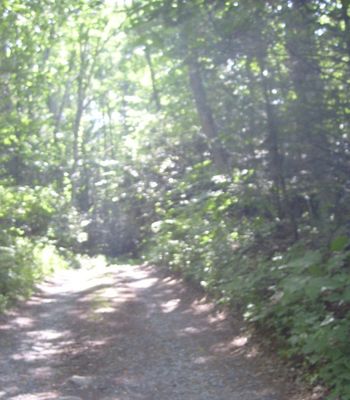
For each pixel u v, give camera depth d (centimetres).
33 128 2119
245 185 1266
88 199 4256
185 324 1208
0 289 1511
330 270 772
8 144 2067
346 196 1045
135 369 912
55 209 2702
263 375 825
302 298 880
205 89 1591
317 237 1048
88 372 905
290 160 1126
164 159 2402
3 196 1898
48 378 875
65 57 3822
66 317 1373
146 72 3409
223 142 1355
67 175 3525
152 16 1188
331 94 1069
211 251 1416
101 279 2144
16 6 1877
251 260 1212
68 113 4734
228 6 1123
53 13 2134
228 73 1293
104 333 1173
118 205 3494
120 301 1562
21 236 2402
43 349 1062
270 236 1259
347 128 1067
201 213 1555
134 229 3534
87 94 4672
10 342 1111
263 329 984
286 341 870
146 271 2344
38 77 2048
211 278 1378
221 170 1467
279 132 1133
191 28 1214
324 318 802
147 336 1130
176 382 837
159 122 2552
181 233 1891
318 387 720
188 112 2225
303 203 1223
